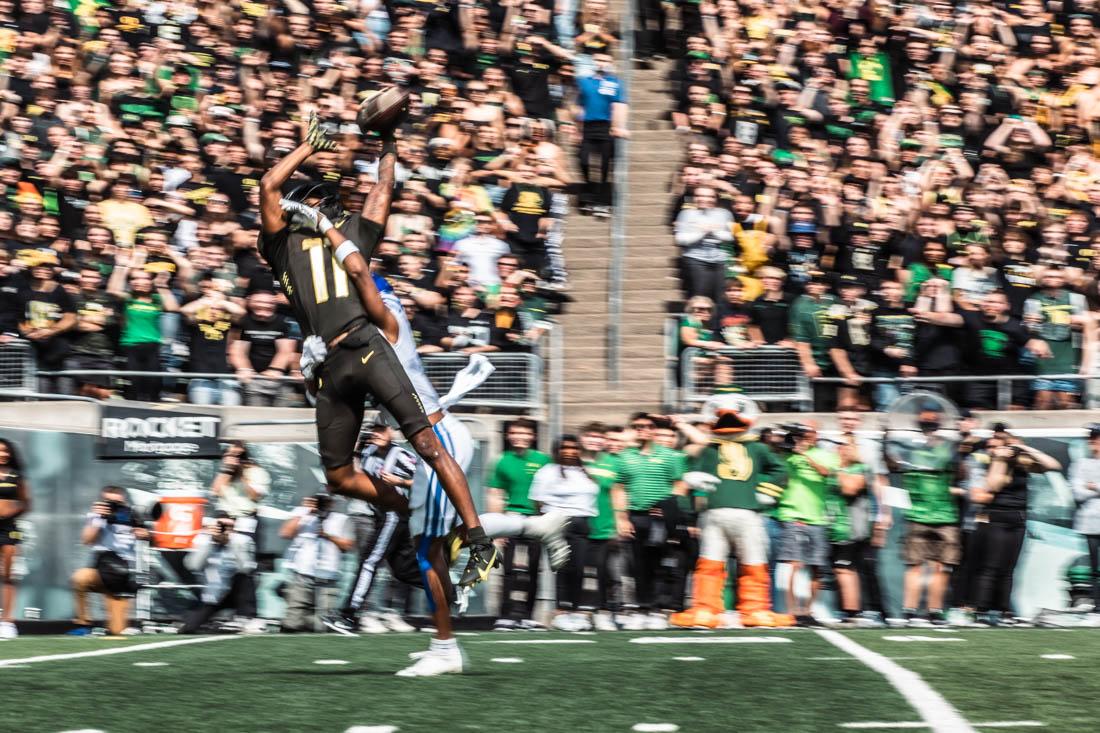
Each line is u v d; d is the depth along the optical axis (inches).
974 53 1542.8
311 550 1091.9
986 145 1480.1
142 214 1268.5
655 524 1123.3
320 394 608.1
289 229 605.9
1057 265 1315.2
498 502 1125.7
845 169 1407.5
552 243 1381.6
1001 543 1134.4
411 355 620.1
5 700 552.1
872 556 1143.6
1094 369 1288.1
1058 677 606.9
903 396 1242.6
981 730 496.4
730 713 524.7
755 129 1470.2
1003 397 1269.7
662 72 1609.3
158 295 1226.6
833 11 1537.9
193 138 1349.7
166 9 1434.5
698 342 1275.8
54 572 1126.4
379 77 1423.5
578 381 1381.6
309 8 1461.6
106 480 1145.4
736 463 1090.1
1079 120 1521.9
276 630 1115.9
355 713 524.7
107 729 498.0
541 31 1551.4
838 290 1300.4
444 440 629.0
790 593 1130.7
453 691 571.8
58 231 1259.8
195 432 1160.2
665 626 1114.1
